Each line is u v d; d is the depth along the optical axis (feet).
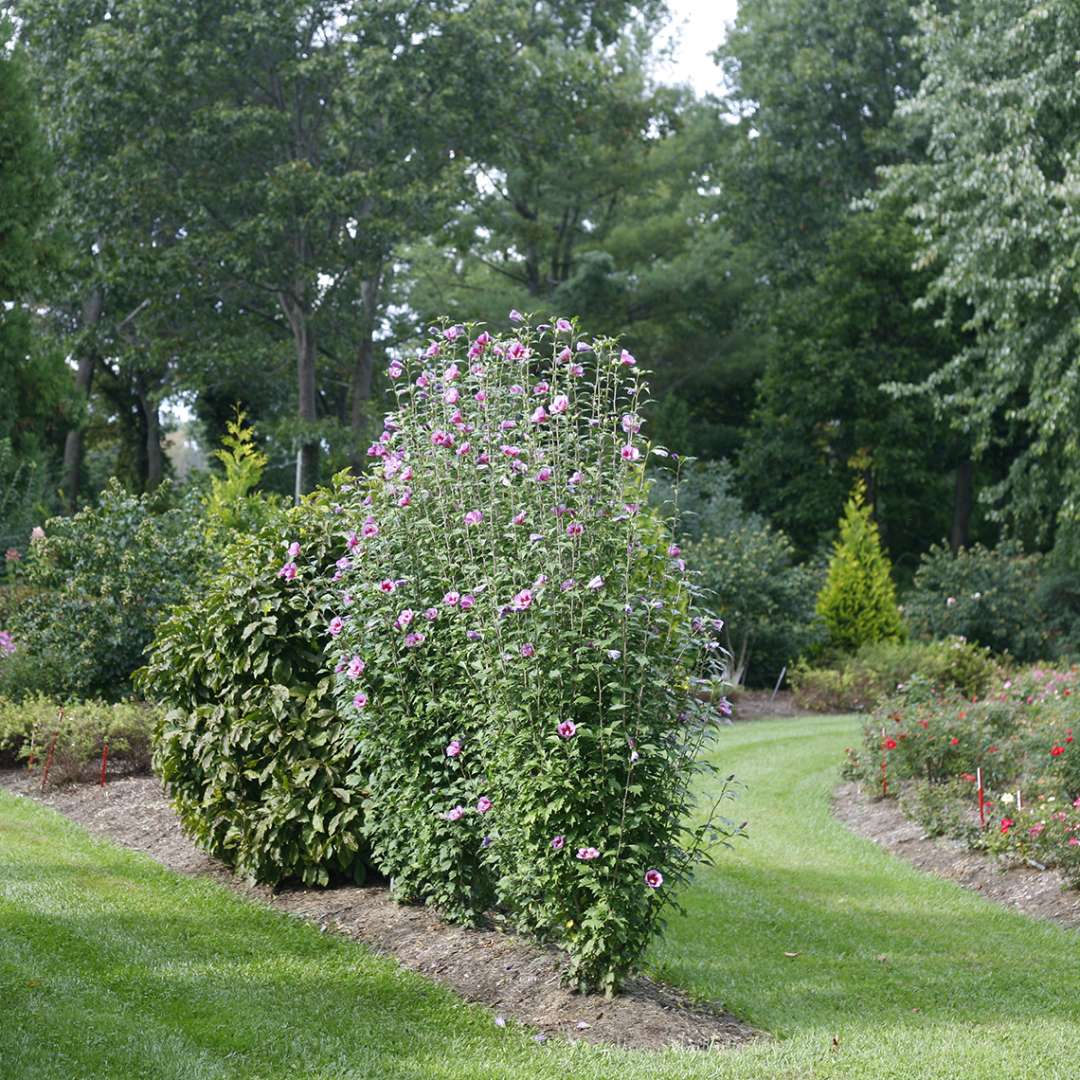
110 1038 15.65
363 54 81.82
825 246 111.65
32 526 59.52
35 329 96.37
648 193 123.75
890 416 96.17
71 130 81.66
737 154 113.19
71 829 27.68
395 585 20.11
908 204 100.83
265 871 23.00
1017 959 22.29
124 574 38.01
